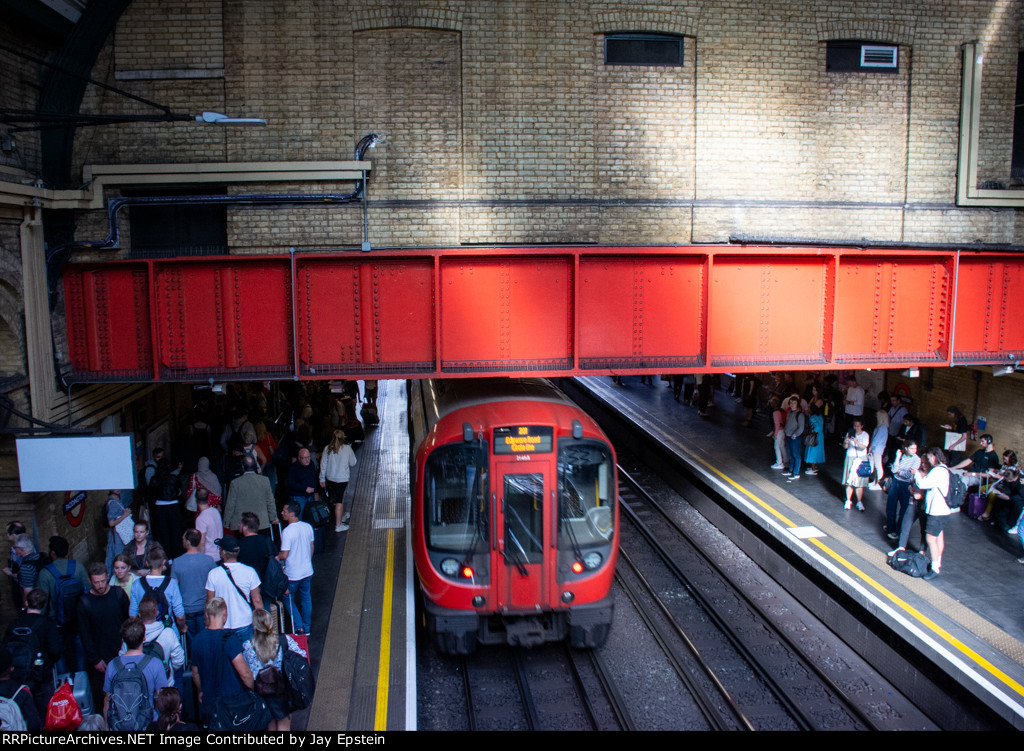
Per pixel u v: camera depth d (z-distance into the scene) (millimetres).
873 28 10805
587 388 24625
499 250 9336
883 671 8758
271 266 9297
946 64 11016
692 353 9930
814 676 8648
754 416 19906
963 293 10289
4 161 8328
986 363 10430
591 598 8281
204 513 8688
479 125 10305
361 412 20234
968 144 11039
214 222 10305
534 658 8867
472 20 10180
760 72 10742
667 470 16500
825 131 10953
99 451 7938
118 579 7113
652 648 9133
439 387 11406
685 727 7535
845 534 11164
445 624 8141
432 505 8273
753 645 9305
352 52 10039
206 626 5910
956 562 10234
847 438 12430
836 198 11031
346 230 10227
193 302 9258
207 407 14688
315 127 10078
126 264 9094
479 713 7730
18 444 7871
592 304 9695
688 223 10773
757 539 12008
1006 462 11523
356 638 8539
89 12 9156
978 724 7332
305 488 10875
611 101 10500
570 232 10523
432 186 10312
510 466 8078
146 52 9828
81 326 9242
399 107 10203
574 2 10305
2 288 8023
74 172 9703
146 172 9727
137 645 5785
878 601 8961
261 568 7984
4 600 8586
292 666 5934
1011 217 11297
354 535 11805
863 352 10211
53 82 9234
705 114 10664
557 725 7523
